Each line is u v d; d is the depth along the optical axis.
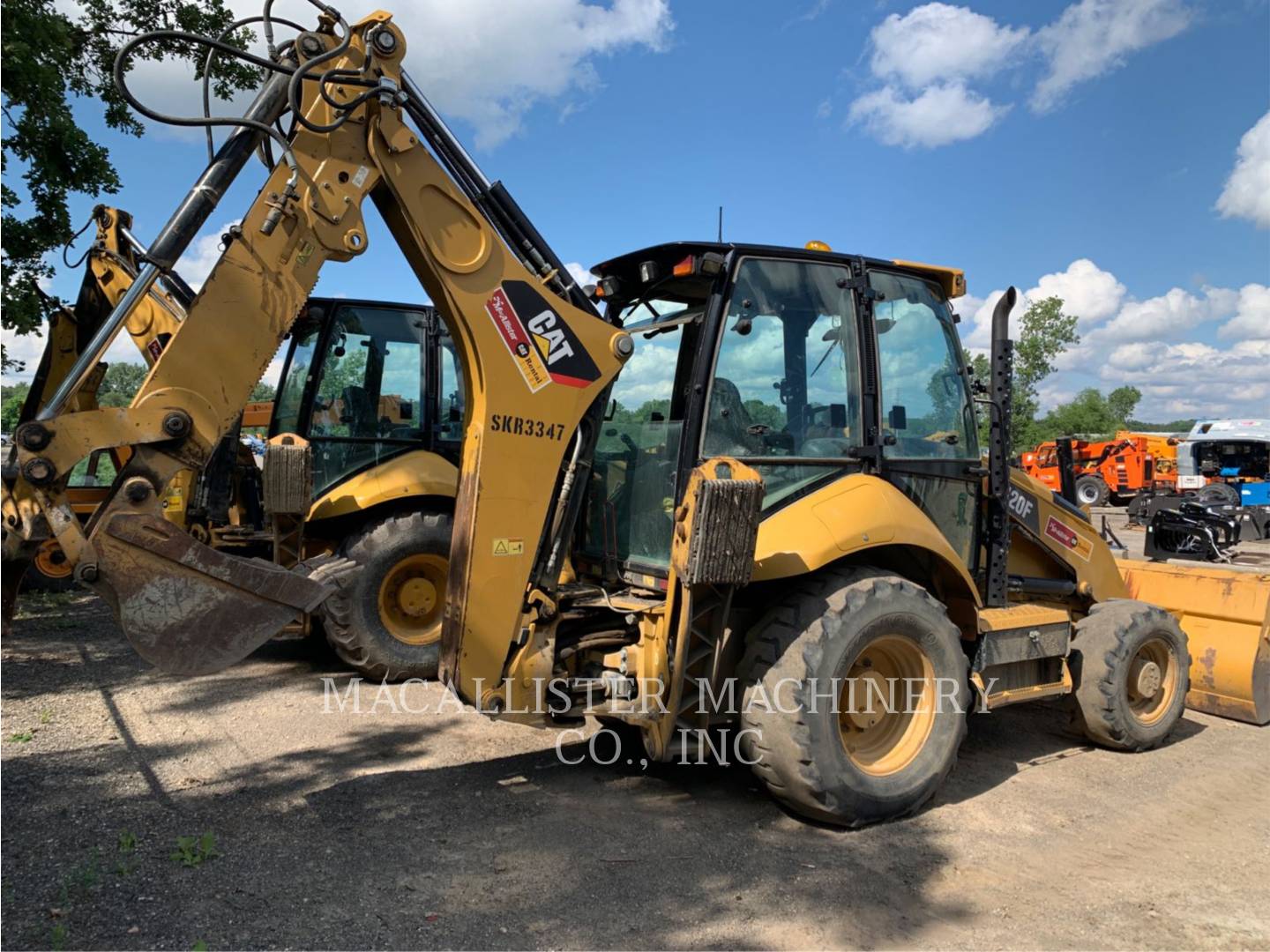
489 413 3.68
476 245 3.68
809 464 4.05
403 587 6.07
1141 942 2.92
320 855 3.34
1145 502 17.91
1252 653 5.45
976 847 3.64
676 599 3.57
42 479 3.00
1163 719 5.05
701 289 4.38
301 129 3.43
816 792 3.60
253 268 3.35
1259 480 20.52
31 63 8.05
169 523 3.16
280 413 6.80
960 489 4.71
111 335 3.18
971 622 4.34
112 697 5.34
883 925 2.99
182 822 3.60
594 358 3.91
